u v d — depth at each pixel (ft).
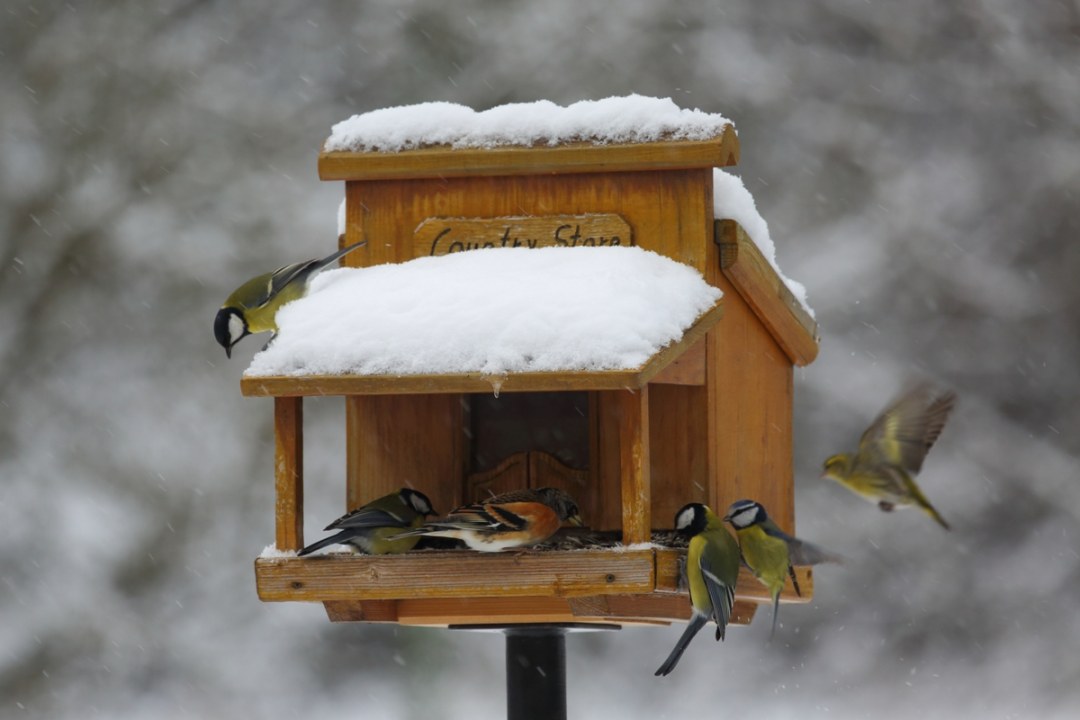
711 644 59.36
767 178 59.77
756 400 29.68
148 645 53.72
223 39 58.18
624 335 24.40
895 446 29.86
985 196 60.59
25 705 52.47
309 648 56.18
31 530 53.67
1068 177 60.80
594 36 59.52
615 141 27.17
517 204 27.81
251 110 57.88
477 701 56.85
